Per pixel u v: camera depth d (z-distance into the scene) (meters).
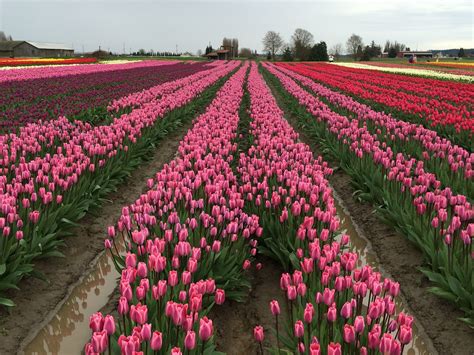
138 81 32.38
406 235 6.92
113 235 5.27
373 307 3.43
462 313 5.34
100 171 8.97
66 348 4.87
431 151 9.99
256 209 6.92
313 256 4.48
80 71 43.34
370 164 9.21
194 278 5.09
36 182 7.30
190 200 6.05
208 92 26.27
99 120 17.42
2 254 5.37
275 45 155.12
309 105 17.91
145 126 13.25
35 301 5.66
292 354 4.00
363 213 8.68
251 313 5.53
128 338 3.09
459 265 5.40
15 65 53.78
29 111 16.09
